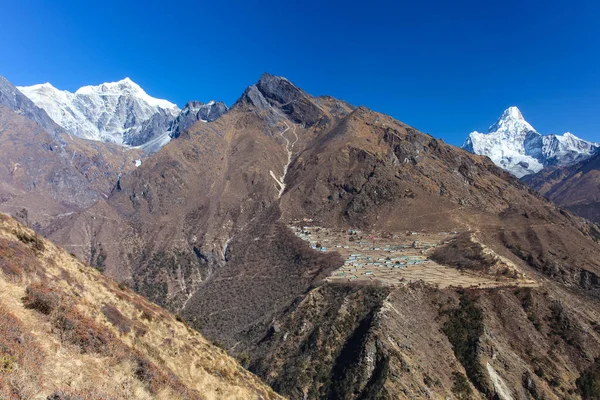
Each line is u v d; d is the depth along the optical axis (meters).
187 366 35.06
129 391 21.66
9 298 24.62
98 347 24.78
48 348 21.42
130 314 38.72
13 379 16.45
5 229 38.03
